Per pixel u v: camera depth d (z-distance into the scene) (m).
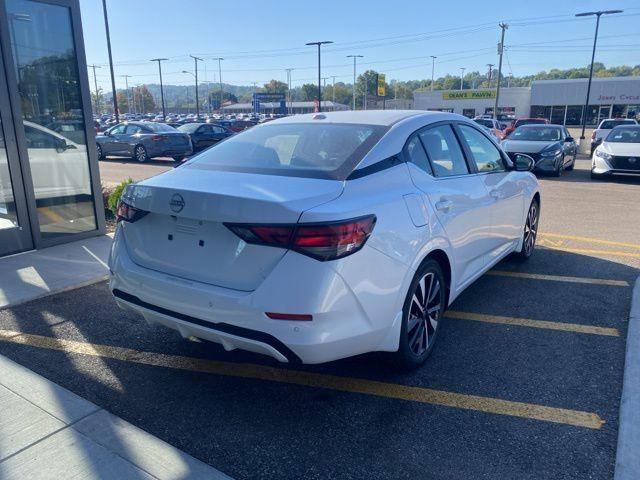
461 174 4.20
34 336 4.07
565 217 8.81
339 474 2.58
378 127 3.64
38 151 6.29
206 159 3.67
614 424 2.96
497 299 4.88
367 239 2.84
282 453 2.73
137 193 3.17
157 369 3.60
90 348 3.90
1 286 5.05
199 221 2.91
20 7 6.00
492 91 62.50
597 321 4.37
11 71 5.77
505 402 3.19
